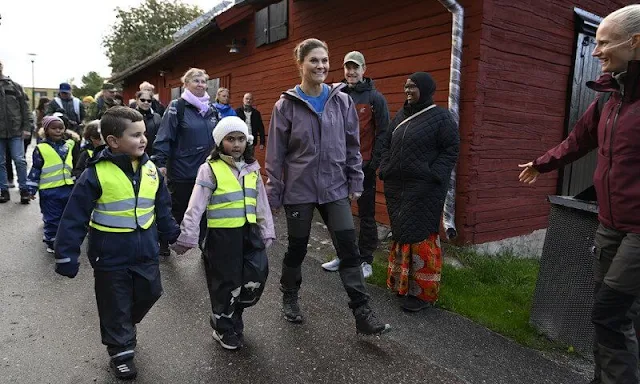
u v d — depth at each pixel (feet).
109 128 7.96
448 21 16.06
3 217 19.62
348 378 8.39
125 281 8.13
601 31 6.95
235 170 9.07
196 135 13.64
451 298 12.07
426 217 11.10
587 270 9.60
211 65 37.11
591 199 9.93
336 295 12.17
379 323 9.21
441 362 9.12
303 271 13.99
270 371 8.52
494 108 15.80
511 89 16.24
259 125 26.14
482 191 15.94
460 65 15.24
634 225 6.85
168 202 9.09
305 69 9.25
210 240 8.87
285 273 10.36
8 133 22.08
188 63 42.55
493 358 9.41
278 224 19.94
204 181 8.80
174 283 12.60
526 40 16.40
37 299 11.29
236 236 8.82
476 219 15.96
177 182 13.82
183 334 9.79
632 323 7.16
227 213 8.80
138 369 8.45
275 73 27.30
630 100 6.83
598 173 7.41
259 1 26.89
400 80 18.22
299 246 9.94
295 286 10.53
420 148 10.98
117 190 7.97
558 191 18.79
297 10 24.53
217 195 8.83
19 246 15.61
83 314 10.55
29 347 9.05
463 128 15.65
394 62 18.43
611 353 6.98
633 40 6.63
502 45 15.66
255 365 8.70
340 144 9.59
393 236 11.71
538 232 18.20
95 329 9.87
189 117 13.62
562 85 18.15
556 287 10.23
